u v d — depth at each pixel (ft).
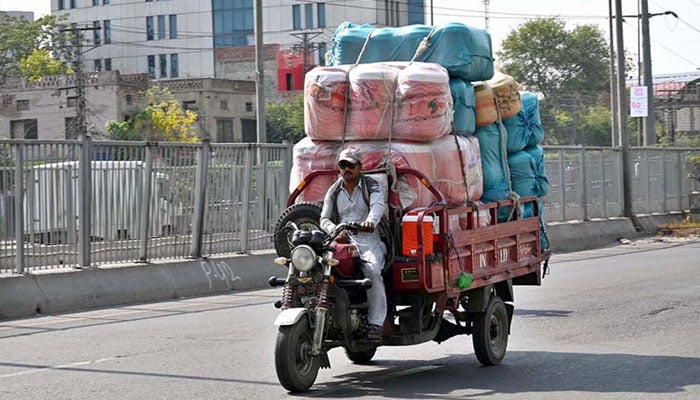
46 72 273.75
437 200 33.24
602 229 104.94
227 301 59.31
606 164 109.60
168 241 63.26
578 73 366.02
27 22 303.48
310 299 30.78
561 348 40.40
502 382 33.42
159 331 46.44
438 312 33.88
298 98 281.95
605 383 33.04
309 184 35.12
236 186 68.18
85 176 58.13
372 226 31.35
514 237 39.22
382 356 39.24
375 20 318.04
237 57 330.95
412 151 33.71
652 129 149.07
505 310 37.78
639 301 54.34
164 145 62.90
